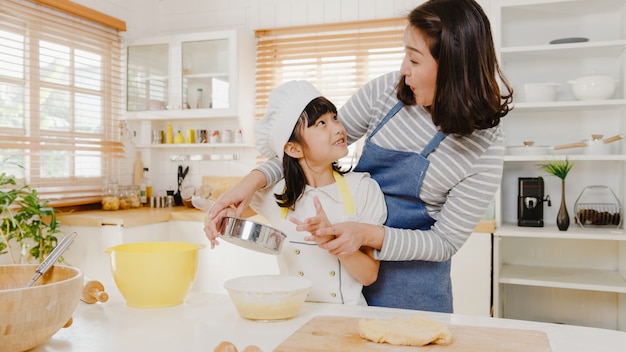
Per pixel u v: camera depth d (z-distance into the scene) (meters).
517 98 2.86
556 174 2.77
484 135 1.19
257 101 3.65
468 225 1.22
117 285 1.12
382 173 1.33
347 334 0.88
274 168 1.29
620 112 2.88
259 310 0.99
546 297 3.04
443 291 1.32
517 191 3.10
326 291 1.22
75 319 1.03
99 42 3.48
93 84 3.47
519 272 2.86
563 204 2.76
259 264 3.13
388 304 1.31
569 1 2.74
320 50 3.52
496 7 2.83
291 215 1.25
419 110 1.25
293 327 0.97
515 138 3.08
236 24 3.77
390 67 3.39
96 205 3.51
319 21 3.57
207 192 3.53
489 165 1.19
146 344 0.88
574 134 2.99
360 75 3.44
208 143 3.62
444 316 1.05
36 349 0.85
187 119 3.86
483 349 0.81
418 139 1.25
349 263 1.17
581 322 2.99
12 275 0.95
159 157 3.94
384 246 1.14
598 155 2.68
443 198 1.28
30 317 0.77
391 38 3.37
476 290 2.72
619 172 2.92
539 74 3.04
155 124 3.90
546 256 3.06
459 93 1.03
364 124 1.39
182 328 0.97
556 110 2.97
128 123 3.78
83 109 3.40
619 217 2.81
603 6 2.83
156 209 3.51
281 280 1.13
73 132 3.30
